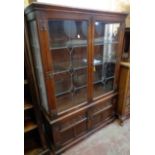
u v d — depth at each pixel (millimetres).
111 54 1639
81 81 1458
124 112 1932
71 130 1533
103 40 1474
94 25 1252
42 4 913
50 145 1530
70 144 1584
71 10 1052
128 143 1654
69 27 1187
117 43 1563
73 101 1463
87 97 1524
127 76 1692
